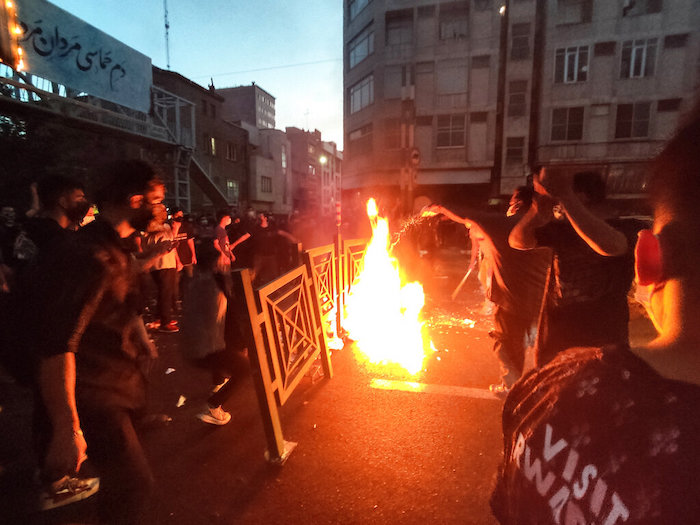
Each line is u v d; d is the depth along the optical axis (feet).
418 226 31.58
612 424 1.44
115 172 4.97
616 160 66.90
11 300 4.79
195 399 11.37
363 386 11.95
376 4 77.20
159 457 8.64
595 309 6.73
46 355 4.16
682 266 1.40
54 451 4.22
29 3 25.68
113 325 4.91
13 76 28.37
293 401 11.05
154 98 45.93
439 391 11.55
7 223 15.69
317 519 6.89
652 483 1.28
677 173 1.42
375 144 81.00
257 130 113.60
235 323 9.18
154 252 7.10
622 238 5.57
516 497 1.82
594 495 1.42
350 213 63.82
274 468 8.23
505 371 10.80
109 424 4.89
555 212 7.13
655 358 1.47
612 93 67.36
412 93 68.90
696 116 1.41
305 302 11.46
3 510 7.16
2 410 10.58
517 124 72.54
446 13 73.82
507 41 71.26
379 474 8.00
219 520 6.90
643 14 64.90
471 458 8.44
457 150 75.82
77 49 29.32
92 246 4.52
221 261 9.02
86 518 7.02
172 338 16.62
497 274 10.11
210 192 62.75
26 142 32.68
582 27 67.31
